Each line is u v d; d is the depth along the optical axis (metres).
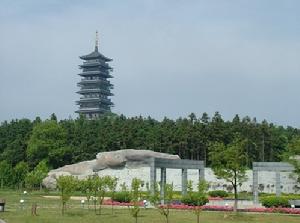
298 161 47.50
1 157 123.94
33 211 44.06
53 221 37.94
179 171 88.69
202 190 39.06
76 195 76.69
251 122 130.75
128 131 123.31
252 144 123.19
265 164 67.88
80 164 95.12
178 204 56.34
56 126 117.00
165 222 39.00
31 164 115.44
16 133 135.12
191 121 129.38
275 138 129.62
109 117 154.00
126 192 61.97
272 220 42.59
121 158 91.50
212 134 122.00
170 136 121.75
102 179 56.97
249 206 58.47
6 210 47.69
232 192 88.00
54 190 91.69
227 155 48.91
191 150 122.69
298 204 56.72
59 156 115.31
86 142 120.81
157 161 63.66
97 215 44.59
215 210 52.97
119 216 43.69
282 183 85.06
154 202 41.75
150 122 140.25
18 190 94.00
